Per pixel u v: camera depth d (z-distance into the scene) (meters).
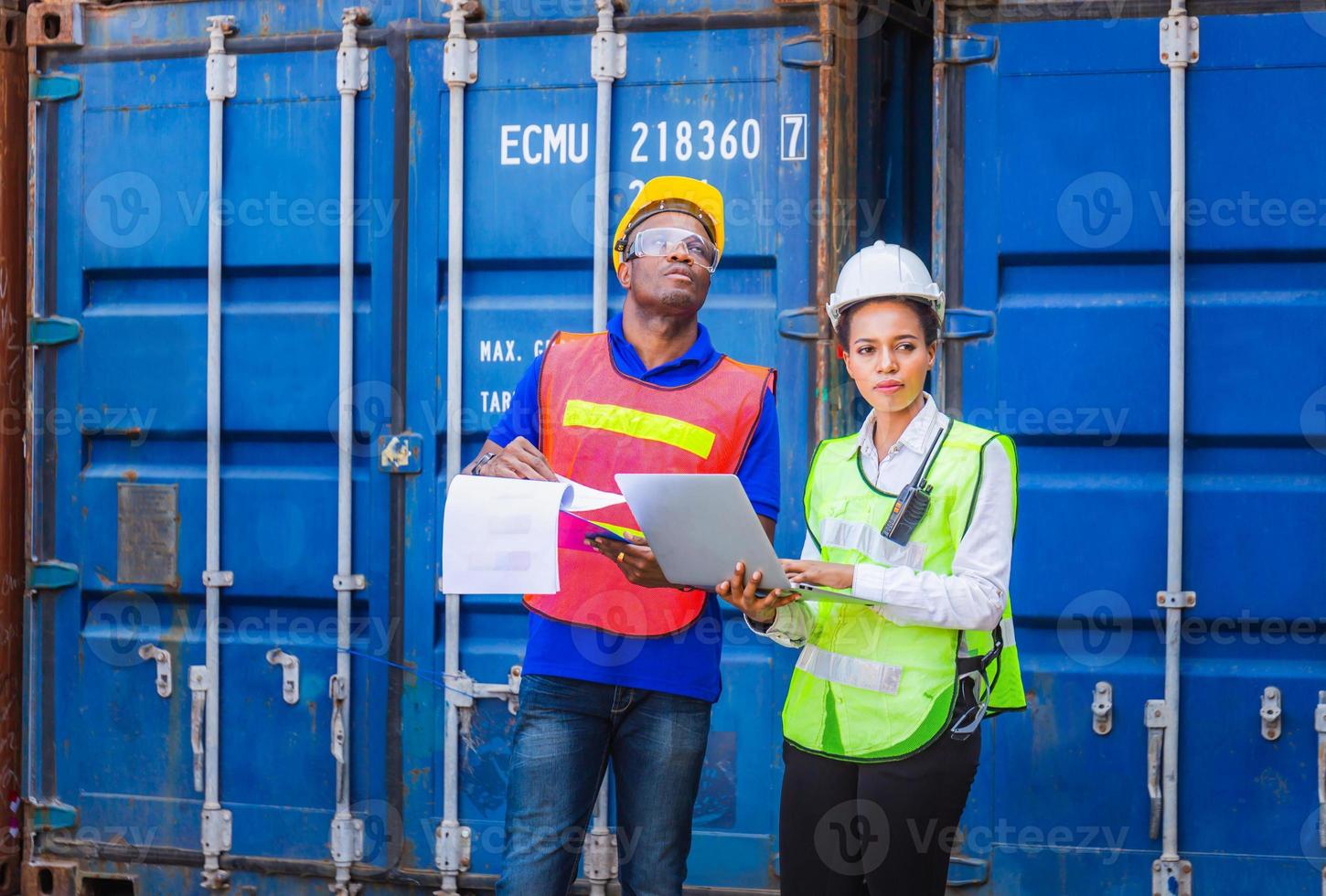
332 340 3.78
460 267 3.66
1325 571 3.35
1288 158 3.36
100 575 3.95
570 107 3.62
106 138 3.95
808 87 3.50
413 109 3.71
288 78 3.81
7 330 4.09
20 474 4.13
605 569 2.83
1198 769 3.39
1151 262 3.43
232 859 3.82
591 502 2.65
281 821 3.80
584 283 3.65
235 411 3.84
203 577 3.85
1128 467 3.45
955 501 2.57
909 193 4.14
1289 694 3.35
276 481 3.82
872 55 3.81
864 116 3.73
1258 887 3.36
